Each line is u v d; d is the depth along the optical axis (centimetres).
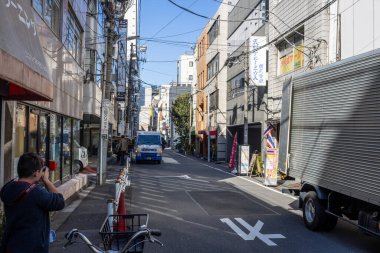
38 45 742
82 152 2250
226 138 3416
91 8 2284
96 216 970
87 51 2300
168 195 1382
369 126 663
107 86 1644
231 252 703
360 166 682
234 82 3152
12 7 611
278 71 2114
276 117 2044
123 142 2747
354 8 1395
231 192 1477
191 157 4256
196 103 5166
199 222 952
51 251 683
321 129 835
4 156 787
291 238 802
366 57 689
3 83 707
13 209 359
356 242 772
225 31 3631
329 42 1560
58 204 374
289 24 1914
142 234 369
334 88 792
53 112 1208
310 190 905
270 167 1681
